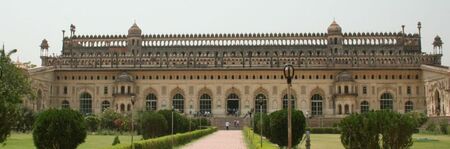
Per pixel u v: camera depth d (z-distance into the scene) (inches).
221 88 4446.4
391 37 4719.5
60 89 4503.0
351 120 1084.5
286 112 1573.6
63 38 4889.3
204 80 4466.0
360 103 4365.2
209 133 2955.2
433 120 3408.0
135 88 4456.2
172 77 4480.8
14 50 2308.1
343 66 4402.1
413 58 4461.1
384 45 4717.0
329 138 2449.6
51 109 1168.2
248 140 2127.2
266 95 4419.3
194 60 4534.9
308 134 1293.1
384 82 4377.5
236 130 3895.2
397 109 4338.1
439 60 4478.3
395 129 1047.0
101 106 4463.6
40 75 4190.5
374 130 1056.2
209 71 4463.6
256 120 2378.2
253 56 4525.1
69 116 1152.2
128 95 4330.7
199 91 4453.7
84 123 1190.9
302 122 1556.3
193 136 2190.0
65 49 4869.6
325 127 3412.9
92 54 4803.2
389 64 4424.2
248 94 4424.2
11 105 1043.9
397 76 4382.4
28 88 2449.6
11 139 2129.7
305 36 4712.1
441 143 1993.1
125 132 2972.4
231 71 4448.8
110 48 4815.5
